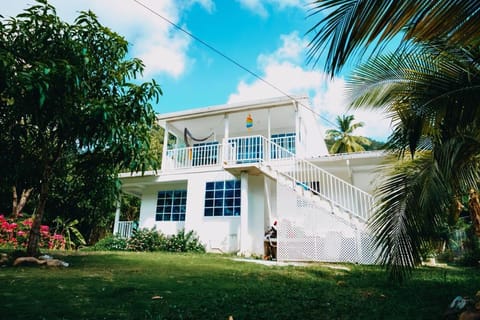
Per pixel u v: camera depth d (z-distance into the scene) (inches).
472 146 141.5
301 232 362.6
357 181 451.8
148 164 254.1
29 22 207.2
